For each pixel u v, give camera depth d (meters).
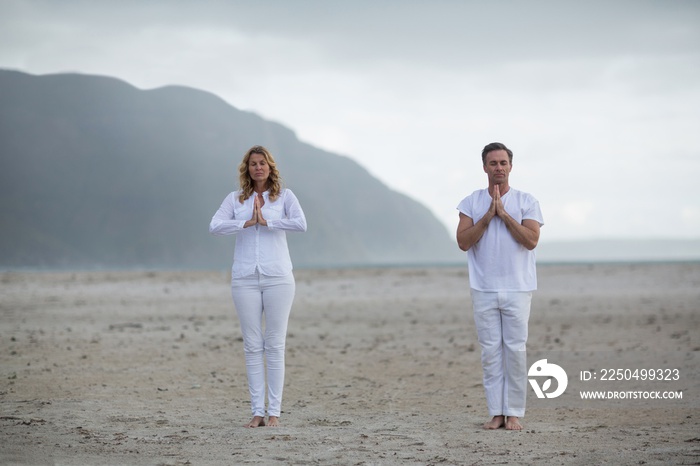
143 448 6.11
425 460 5.71
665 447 6.07
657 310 20.23
